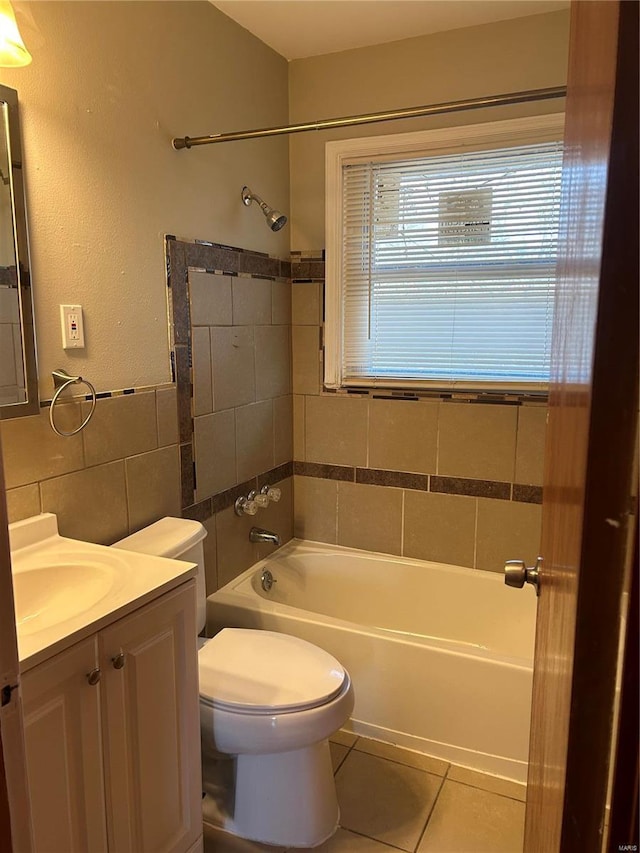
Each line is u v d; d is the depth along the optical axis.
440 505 2.67
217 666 1.78
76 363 1.72
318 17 2.28
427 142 2.46
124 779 1.31
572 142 0.84
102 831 1.27
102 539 1.84
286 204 2.73
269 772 1.73
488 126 2.37
